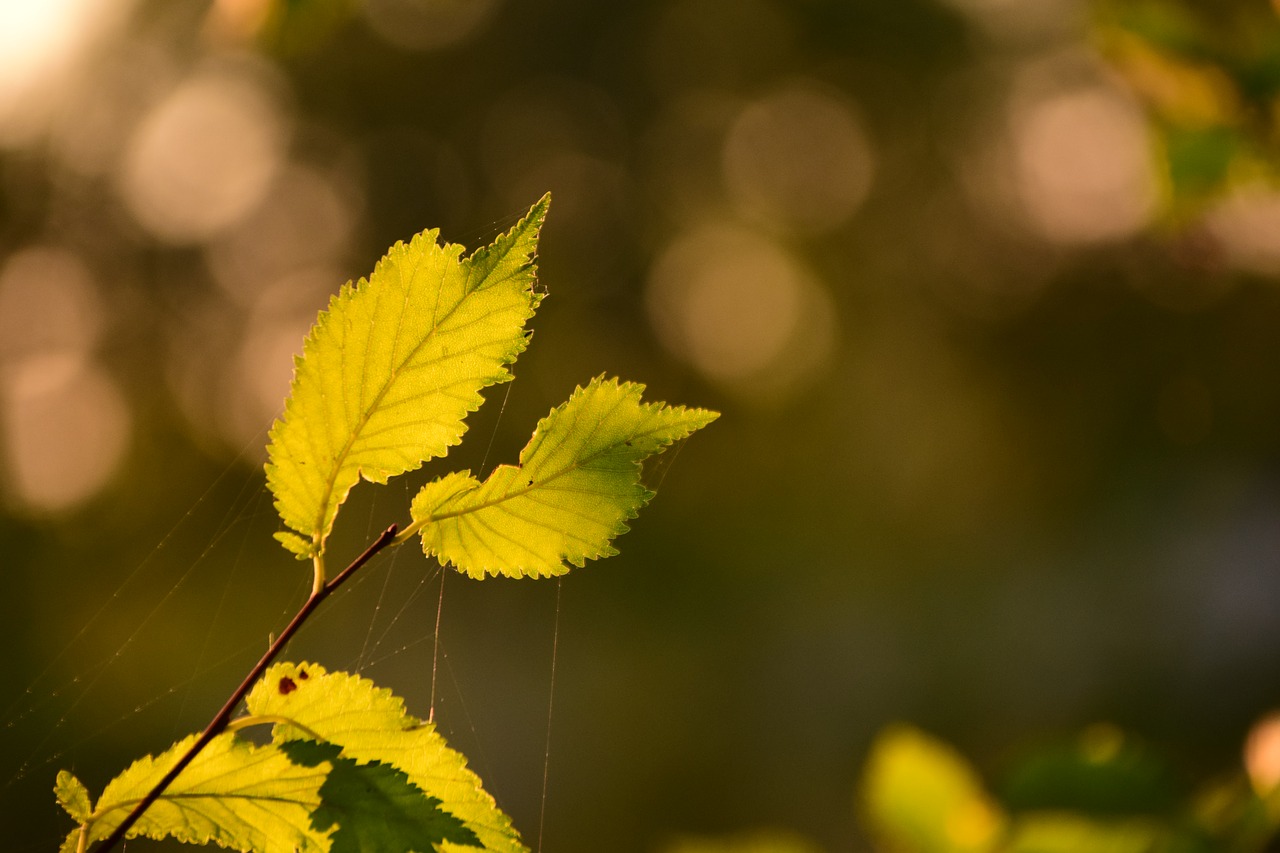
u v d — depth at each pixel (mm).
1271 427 10273
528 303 896
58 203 10141
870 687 11508
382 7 11133
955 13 12852
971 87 13000
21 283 9633
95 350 10086
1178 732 9594
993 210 12828
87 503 9250
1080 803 1459
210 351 10516
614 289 12344
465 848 883
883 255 13203
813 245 13305
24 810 5262
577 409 913
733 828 10070
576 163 12469
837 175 13398
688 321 12602
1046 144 12062
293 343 10492
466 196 11945
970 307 12828
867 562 12227
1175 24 1858
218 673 7223
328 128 11633
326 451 879
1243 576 10539
